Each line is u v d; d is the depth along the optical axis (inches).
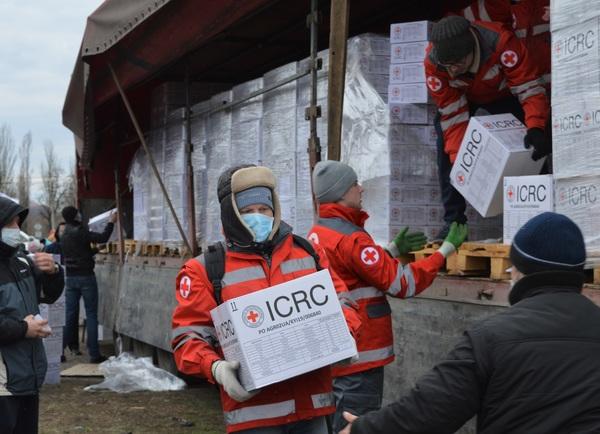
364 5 289.9
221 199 132.6
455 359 91.8
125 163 489.1
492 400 89.7
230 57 362.9
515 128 185.6
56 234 495.2
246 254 130.6
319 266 135.9
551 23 155.9
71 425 292.2
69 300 440.5
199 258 133.5
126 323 413.4
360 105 219.6
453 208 203.2
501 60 185.6
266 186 132.0
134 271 411.5
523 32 191.9
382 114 211.5
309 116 232.8
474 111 207.6
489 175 181.9
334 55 204.1
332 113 204.4
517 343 89.3
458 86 195.3
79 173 489.4
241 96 297.7
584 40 147.6
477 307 178.4
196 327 130.9
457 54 183.8
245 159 293.4
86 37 341.7
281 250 132.3
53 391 355.6
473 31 187.5
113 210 447.8
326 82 237.5
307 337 123.7
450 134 198.8
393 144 209.6
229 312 122.0
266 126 276.2
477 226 212.1
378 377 169.9
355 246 163.8
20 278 178.4
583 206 148.5
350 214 170.2
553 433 86.4
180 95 381.7
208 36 278.8
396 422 93.6
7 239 176.7
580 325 90.2
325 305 125.5
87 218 494.3
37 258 187.8
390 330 172.1
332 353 124.1
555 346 88.6
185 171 351.9
